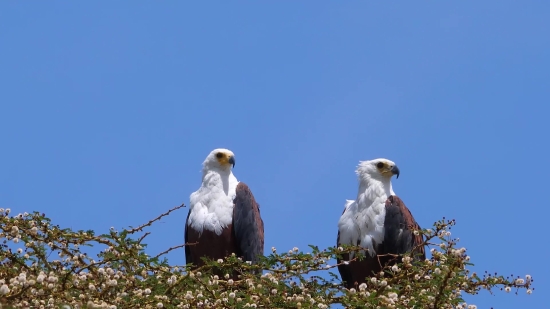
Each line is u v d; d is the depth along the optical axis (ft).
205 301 41.75
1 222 44.09
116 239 44.96
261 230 62.49
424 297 43.14
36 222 44.91
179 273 44.57
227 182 63.16
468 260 42.50
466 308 43.09
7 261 43.80
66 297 39.27
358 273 63.98
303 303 43.01
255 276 46.39
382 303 42.32
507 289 42.83
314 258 47.37
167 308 40.81
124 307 40.06
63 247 44.96
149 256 45.39
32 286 38.01
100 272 40.32
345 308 44.96
